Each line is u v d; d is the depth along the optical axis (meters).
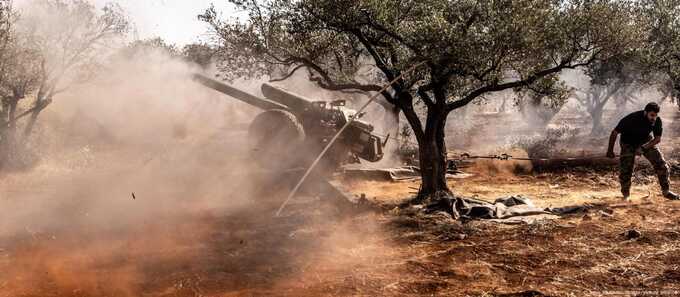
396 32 9.83
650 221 8.29
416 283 5.79
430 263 6.52
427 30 9.08
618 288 5.48
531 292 5.36
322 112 13.71
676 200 10.02
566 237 7.52
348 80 11.30
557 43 9.69
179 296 5.46
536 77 10.05
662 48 14.68
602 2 9.55
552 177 14.27
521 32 9.02
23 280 5.96
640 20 10.09
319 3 9.72
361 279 5.92
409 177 14.01
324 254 6.98
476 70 9.73
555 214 9.08
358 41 11.39
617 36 9.62
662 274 5.86
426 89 10.37
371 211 9.54
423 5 9.83
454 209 9.20
